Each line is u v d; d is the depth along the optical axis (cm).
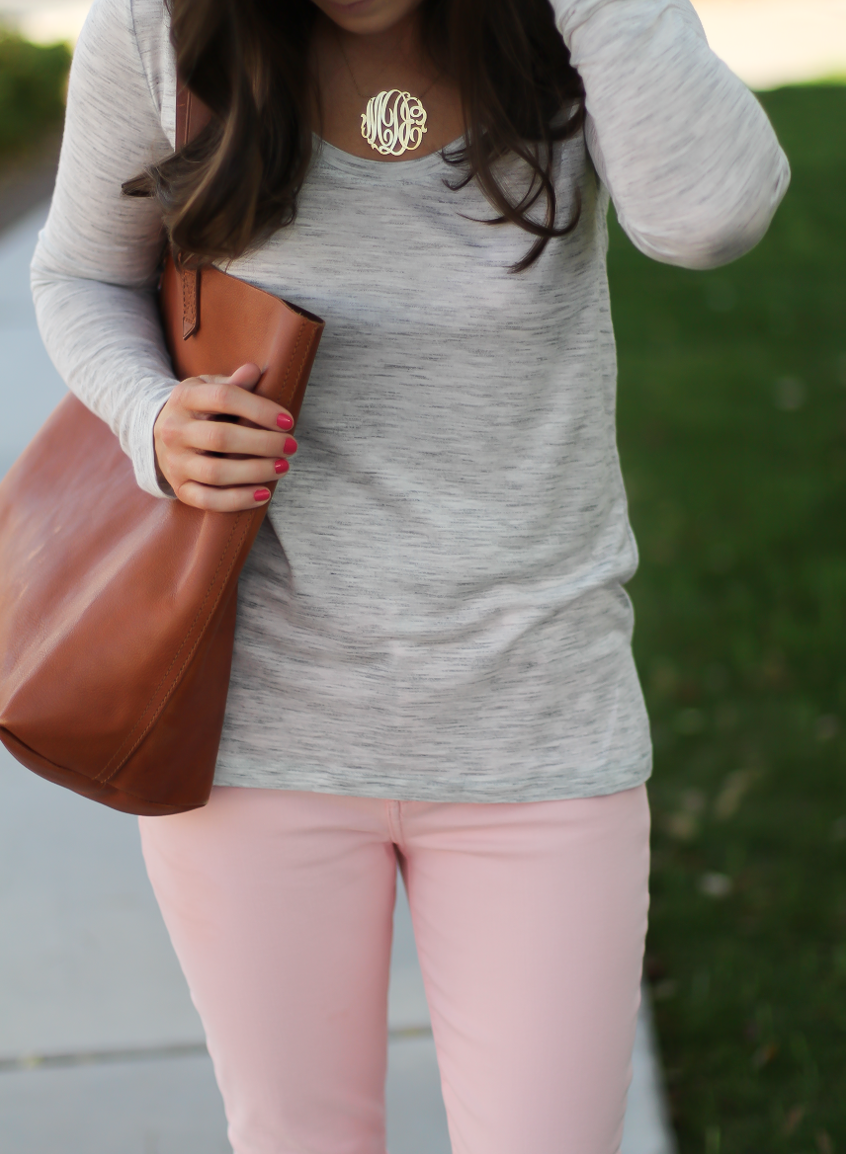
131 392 198
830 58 2325
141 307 219
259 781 207
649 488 707
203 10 179
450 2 178
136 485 210
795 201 1337
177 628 194
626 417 816
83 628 199
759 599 583
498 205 180
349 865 212
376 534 198
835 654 534
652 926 391
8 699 201
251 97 181
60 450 225
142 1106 321
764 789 453
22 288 1005
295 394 184
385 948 221
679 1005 361
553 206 183
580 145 188
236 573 193
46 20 2994
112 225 209
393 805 207
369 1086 222
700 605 580
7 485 225
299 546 200
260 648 206
